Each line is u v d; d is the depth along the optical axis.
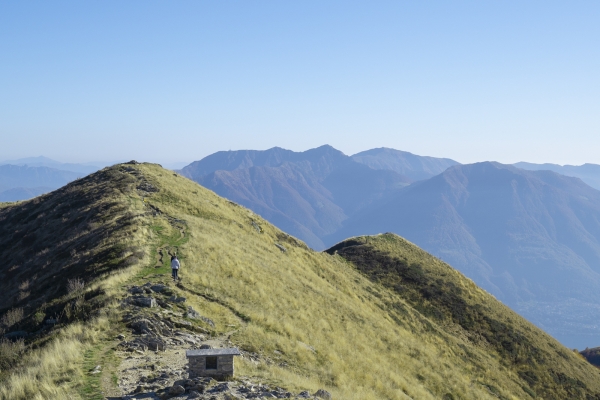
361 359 32.06
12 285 41.56
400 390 29.77
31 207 69.94
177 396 13.90
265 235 63.41
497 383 48.72
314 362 26.22
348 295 57.06
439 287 70.94
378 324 46.53
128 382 15.52
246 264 40.75
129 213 49.97
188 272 32.66
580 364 60.66
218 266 36.69
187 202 62.34
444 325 61.84
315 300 41.72
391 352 39.78
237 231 57.44
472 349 55.88
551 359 58.00
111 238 40.22
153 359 18.34
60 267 38.31
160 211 54.16
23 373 17.12
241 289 33.59
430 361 42.97
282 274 44.41
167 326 22.84
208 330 24.25
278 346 25.67
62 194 69.88
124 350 18.97
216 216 60.84
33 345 21.70
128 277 29.77
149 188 64.94
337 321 39.16
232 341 23.61
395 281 72.06
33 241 53.56
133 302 24.77
